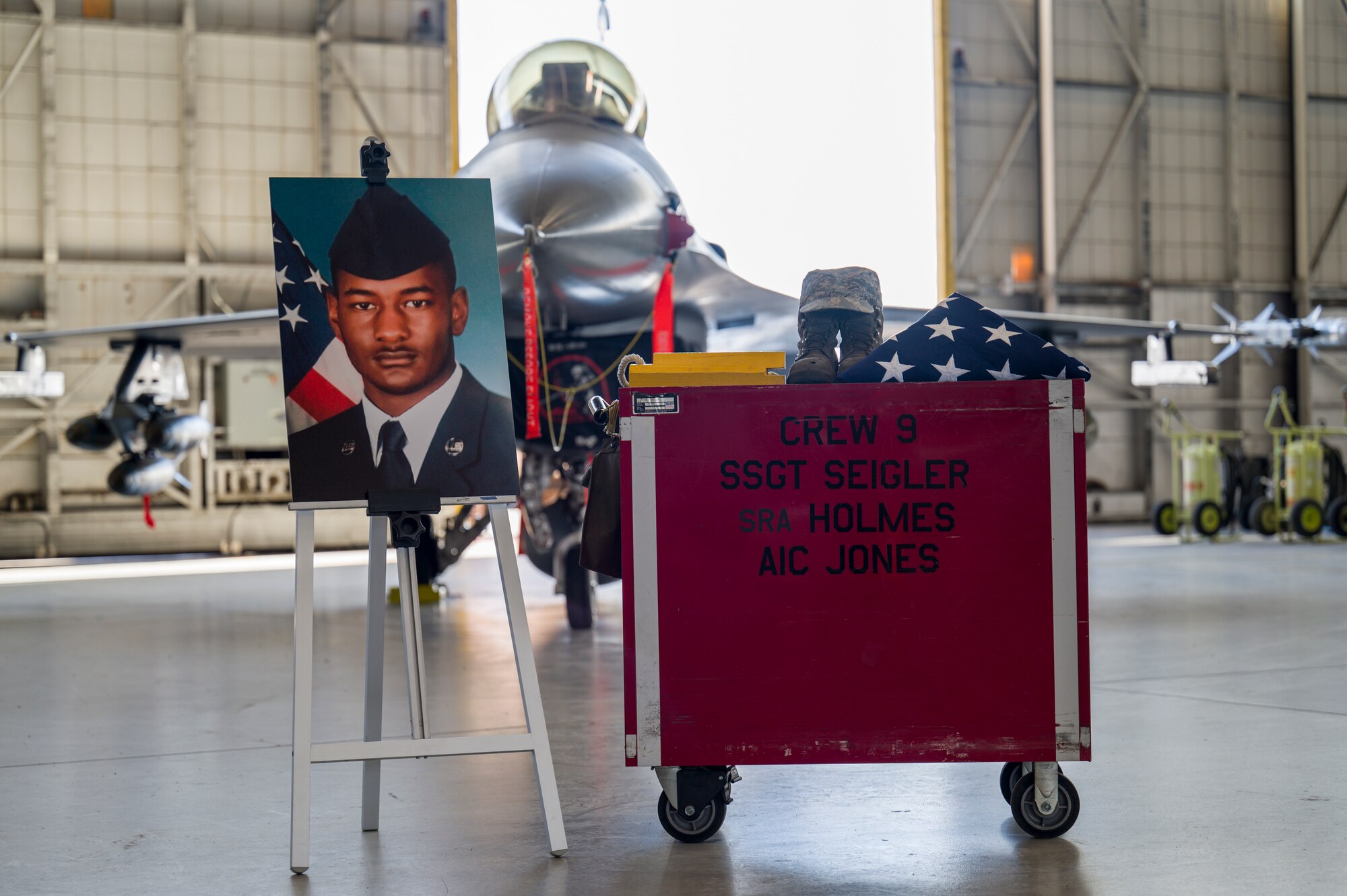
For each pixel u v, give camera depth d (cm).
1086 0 2150
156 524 1733
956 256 2095
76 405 1711
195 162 1762
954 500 297
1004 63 2127
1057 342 1355
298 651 289
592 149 707
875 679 296
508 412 317
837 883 268
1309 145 2270
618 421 324
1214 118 2231
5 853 298
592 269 667
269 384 1819
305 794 282
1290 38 2262
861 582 297
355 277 317
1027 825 301
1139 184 2178
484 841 306
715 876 274
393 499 301
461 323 321
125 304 1755
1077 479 296
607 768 391
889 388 298
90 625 861
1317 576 1128
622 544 305
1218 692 516
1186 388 2197
